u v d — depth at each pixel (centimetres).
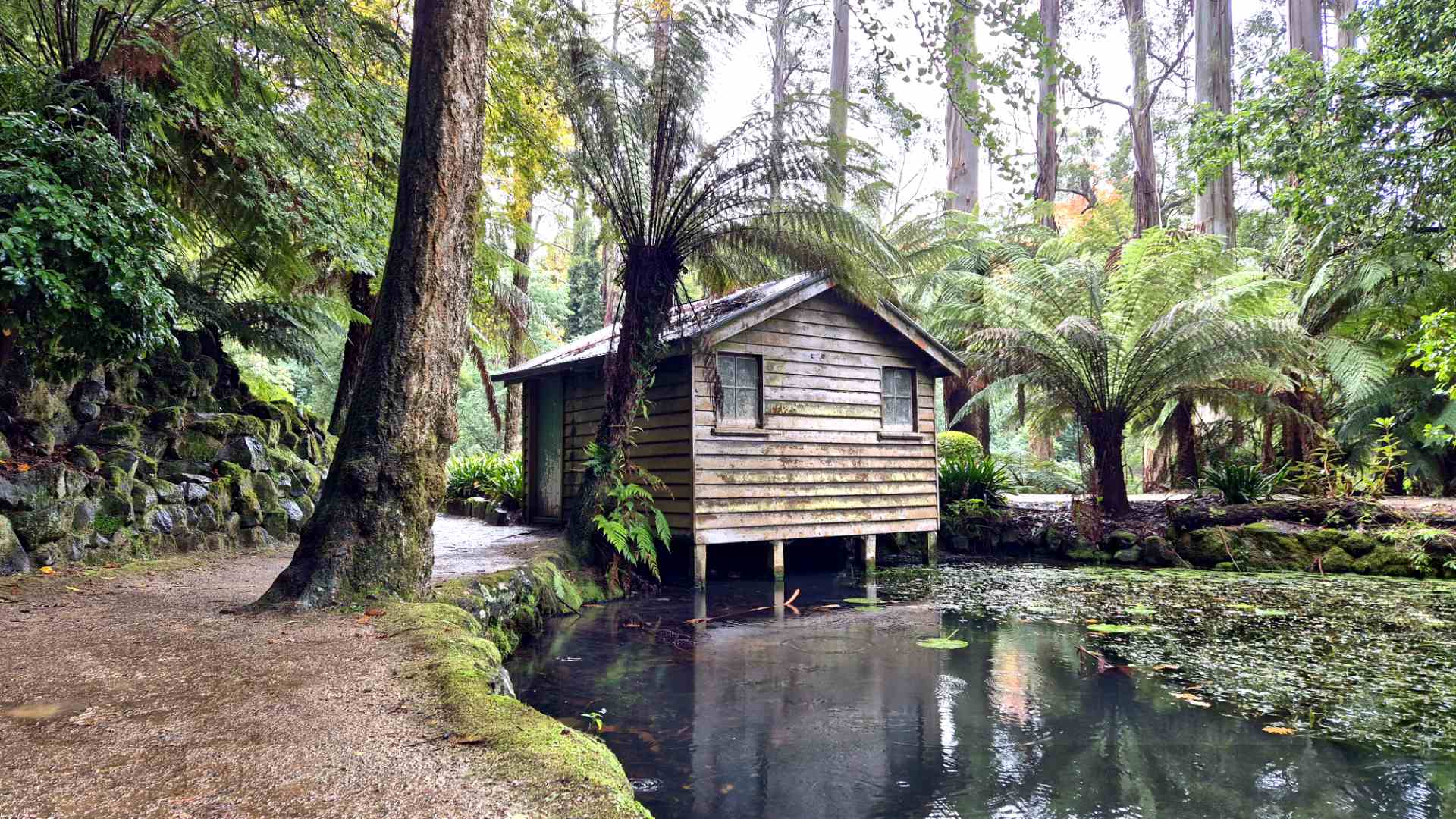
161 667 276
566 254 1975
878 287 819
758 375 801
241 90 641
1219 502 954
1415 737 329
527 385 1059
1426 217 907
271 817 160
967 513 1034
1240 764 305
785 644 519
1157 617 589
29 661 280
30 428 513
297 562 396
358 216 714
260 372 1770
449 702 236
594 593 689
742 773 303
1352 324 1097
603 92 707
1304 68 862
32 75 467
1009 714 370
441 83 421
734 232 762
